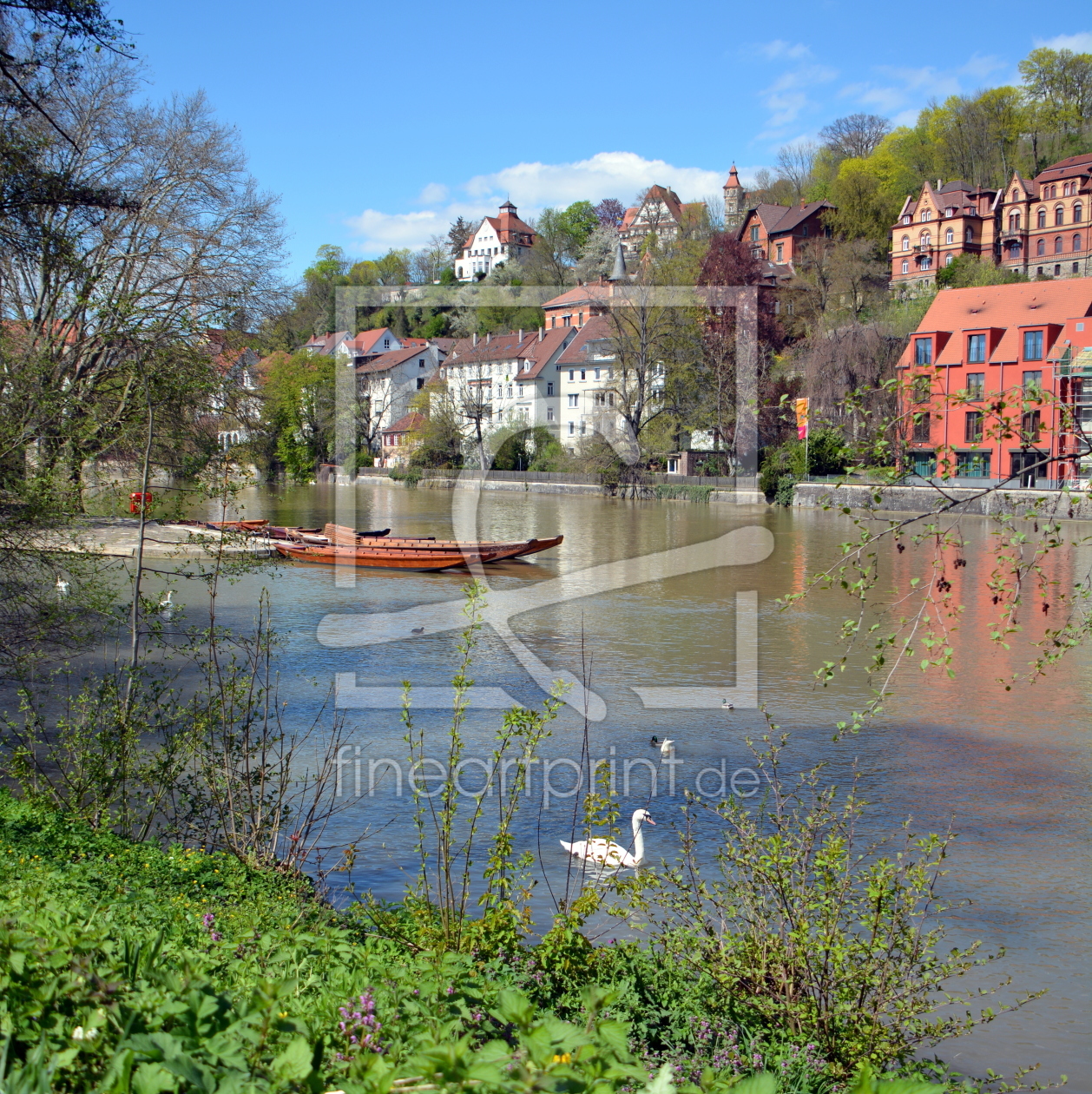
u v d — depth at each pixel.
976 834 11.23
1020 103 103.81
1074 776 13.13
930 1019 7.41
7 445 13.09
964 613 23.88
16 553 12.91
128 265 26.88
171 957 4.50
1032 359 51.88
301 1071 2.56
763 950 6.25
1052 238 89.94
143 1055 2.48
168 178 28.47
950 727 15.34
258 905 7.07
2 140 13.26
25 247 14.62
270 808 9.76
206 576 12.03
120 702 9.66
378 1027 3.57
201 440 12.79
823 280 71.56
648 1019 5.86
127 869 7.52
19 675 12.50
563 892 9.27
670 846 10.47
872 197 92.25
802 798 12.13
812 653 20.58
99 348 15.12
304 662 19.38
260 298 28.55
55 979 2.96
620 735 14.84
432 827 10.80
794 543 38.59
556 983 6.16
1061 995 7.89
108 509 12.94
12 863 6.76
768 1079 2.68
